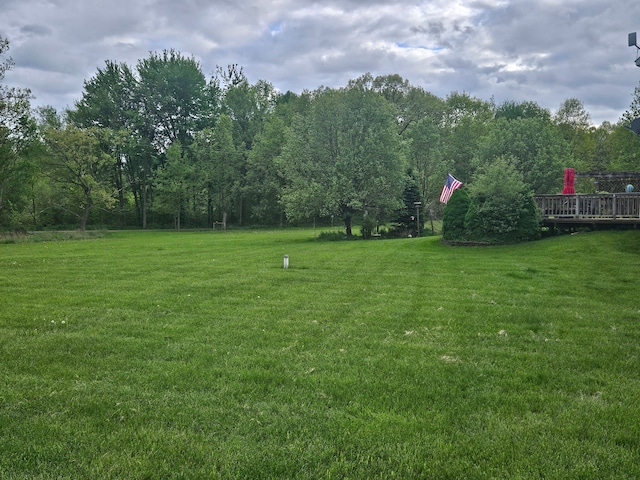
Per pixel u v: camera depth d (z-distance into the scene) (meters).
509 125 30.61
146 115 54.72
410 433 3.89
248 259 17.06
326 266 14.72
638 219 17.20
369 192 30.20
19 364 5.51
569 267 13.23
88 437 3.81
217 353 5.94
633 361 5.66
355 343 6.41
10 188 38.16
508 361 5.66
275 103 64.38
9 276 12.80
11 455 3.54
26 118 36.34
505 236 18.88
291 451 3.61
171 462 3.47
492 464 3.46
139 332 6.93
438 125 53.22
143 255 19.05
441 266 14.30
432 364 5.52
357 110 30.31
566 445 3.70
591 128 57.62
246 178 52.19
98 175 48.75
